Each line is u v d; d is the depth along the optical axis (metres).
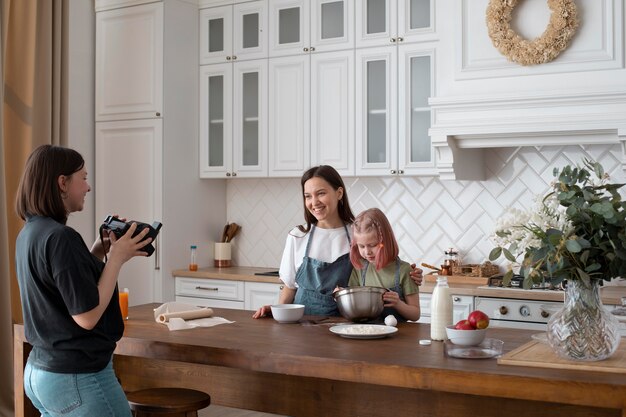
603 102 4.09
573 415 2.43
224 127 5.55
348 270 3.34
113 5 5.58
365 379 2.37
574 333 2.28
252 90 5.46
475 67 4.44
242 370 3.13
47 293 2.52
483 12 4.41
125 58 5.54
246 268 5.73
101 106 5.64
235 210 5.89
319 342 2.71
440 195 5.11
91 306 2.46
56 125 5.12
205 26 5.63
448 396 2.64
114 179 5.59
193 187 5.64
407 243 5.23
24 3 4.96
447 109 4.49
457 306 4.44
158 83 5.39
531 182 4.82
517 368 2.24
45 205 2.56
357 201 5.41
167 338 2.83
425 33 4.77
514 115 4.31
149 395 2.98
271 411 3.05
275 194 5.75
